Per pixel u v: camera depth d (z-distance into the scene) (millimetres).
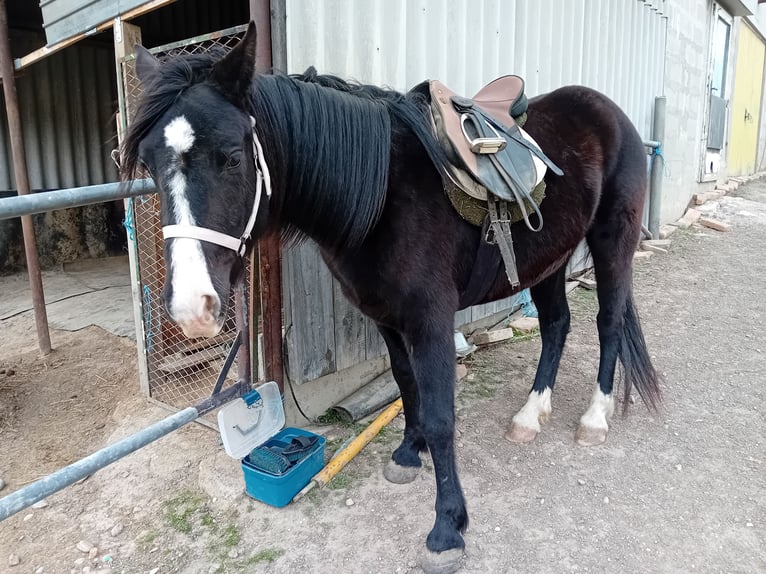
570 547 1737
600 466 2158
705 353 3162
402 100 1780
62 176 6387
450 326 1688
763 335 3395
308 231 1692
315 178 1562
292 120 1518
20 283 5496
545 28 3883
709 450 2229
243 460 2051
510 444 2338
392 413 2584
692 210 7293
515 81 2090
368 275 1675
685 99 6852
